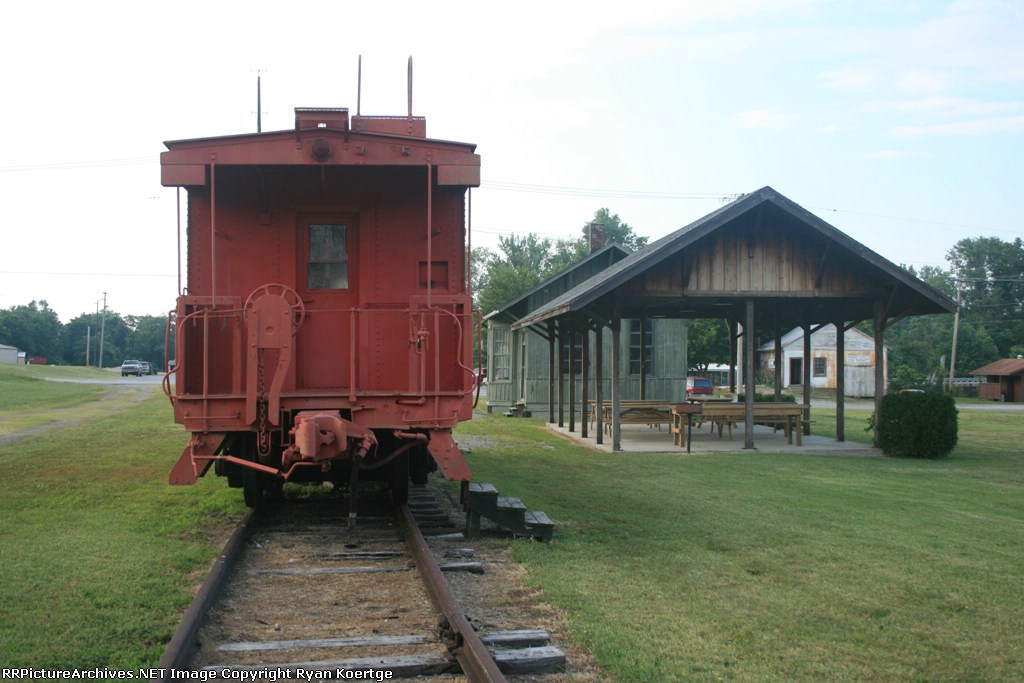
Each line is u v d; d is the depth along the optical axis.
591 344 26.62
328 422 6.58
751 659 4.93
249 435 8.08
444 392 7.43
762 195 14.66
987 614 5.86
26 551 6.83
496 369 28.59
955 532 8.61
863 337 52.62
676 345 26.33
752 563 7.16
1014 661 5.00
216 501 9.27
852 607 5.97
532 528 7.90
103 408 26.53
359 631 5.11
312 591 5.97
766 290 15.76
